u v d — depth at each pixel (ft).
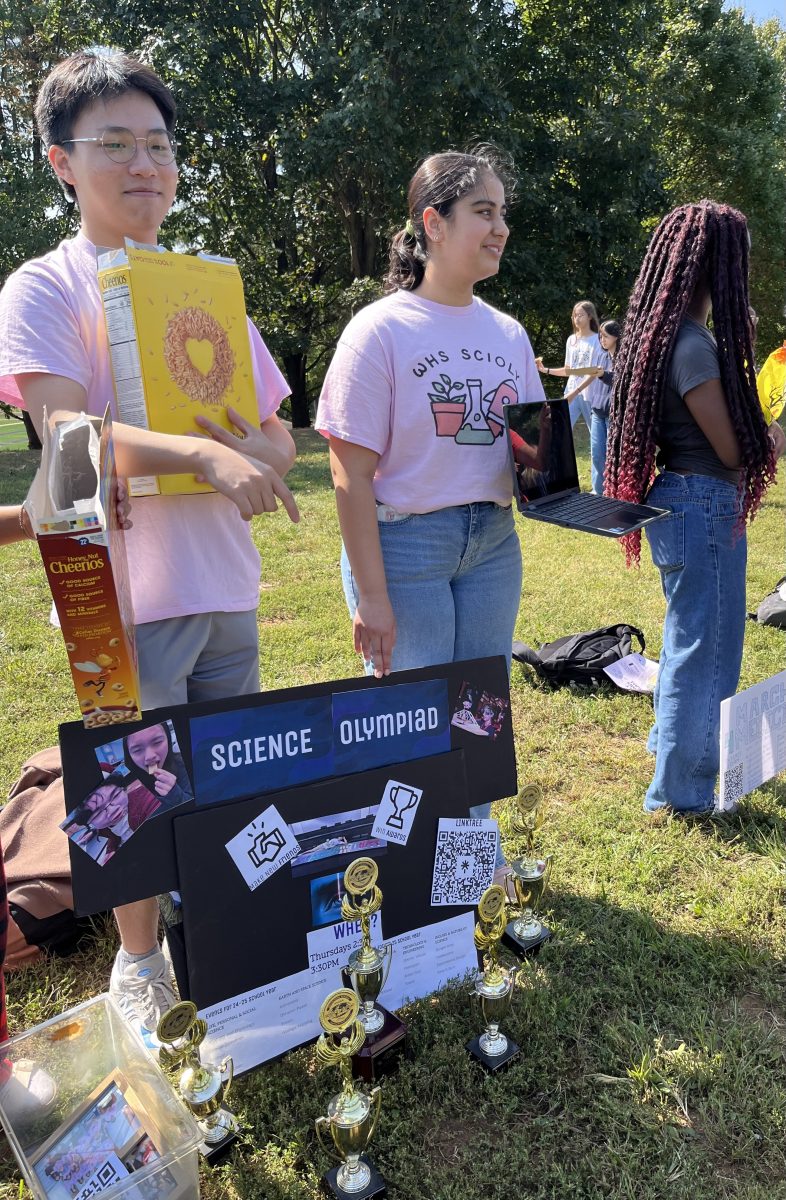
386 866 6.43
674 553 9.03
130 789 5.41
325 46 52.08
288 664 14.44
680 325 8.63
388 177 52.06
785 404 11.09
